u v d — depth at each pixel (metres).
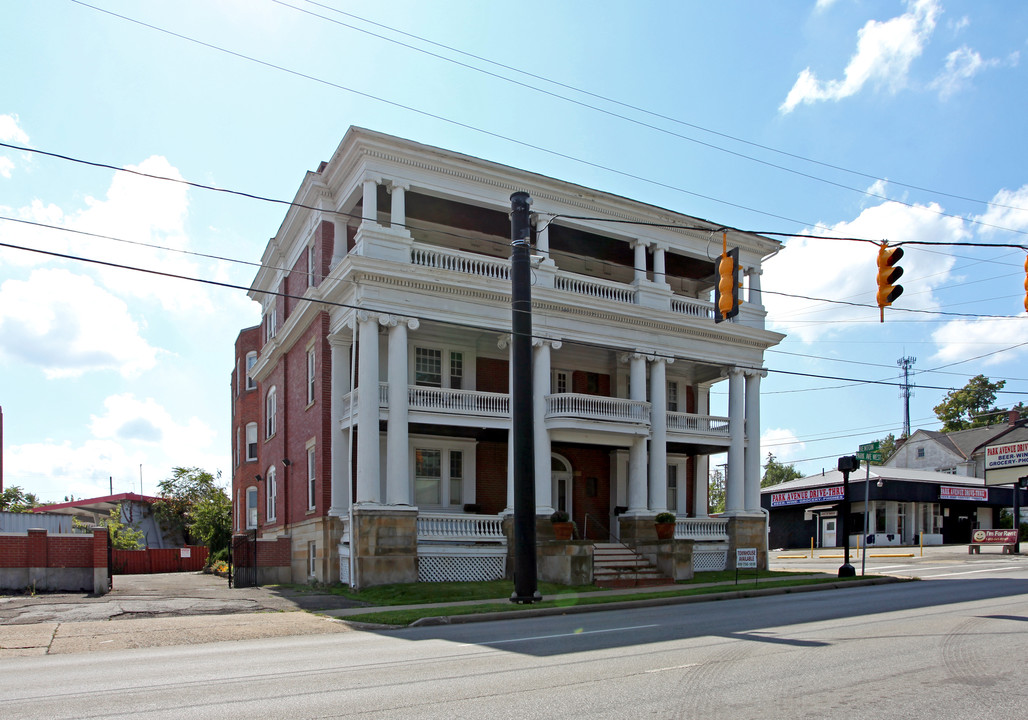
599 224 28.42
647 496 29.47
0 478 68.44
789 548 55.47
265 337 37.47
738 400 30.64
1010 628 12.12
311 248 28.61
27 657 12.52
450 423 24.94
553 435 26.31
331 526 25.17
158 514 53.97
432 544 24.34
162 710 7.63
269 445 34.84
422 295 24.45
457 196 25.69
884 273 15.95
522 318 19.09
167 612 18.34
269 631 15.15
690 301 29.78
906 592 19.39
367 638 13.78
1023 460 50.25
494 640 12.41
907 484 48.69
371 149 24.23
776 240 31.80
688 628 12.98
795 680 8.45
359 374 23.56
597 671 9.16
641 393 28.06
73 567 23.83
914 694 7.75
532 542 18.56
